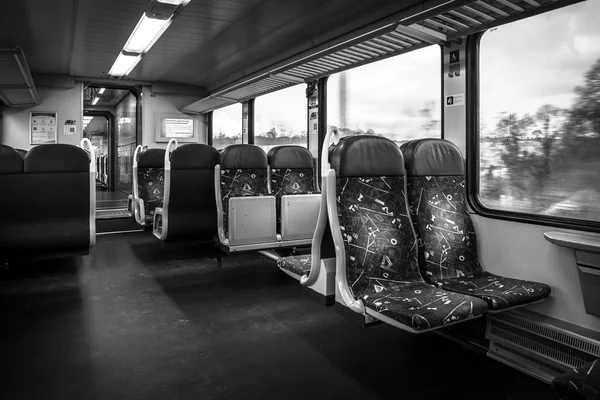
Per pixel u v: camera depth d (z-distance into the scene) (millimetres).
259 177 4641
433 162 3148
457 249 3104
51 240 4293
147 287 4363
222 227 4480
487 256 3301
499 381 2535
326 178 2676
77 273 4891
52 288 4297
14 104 8148
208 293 4176
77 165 4266
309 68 5109
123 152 12156
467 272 3104
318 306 3811
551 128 2986
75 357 2768
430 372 2633
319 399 2289
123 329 3252
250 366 2670
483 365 2752
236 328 3297
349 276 2576
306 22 5242
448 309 2250
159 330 3240
